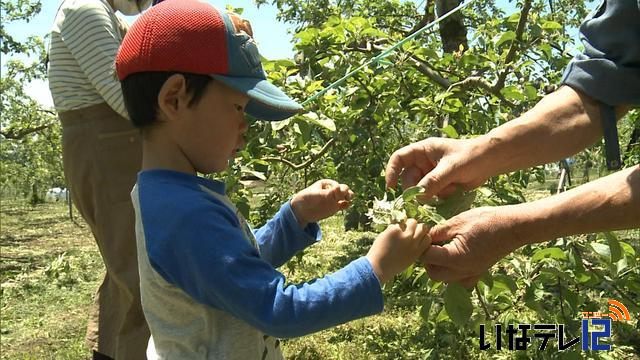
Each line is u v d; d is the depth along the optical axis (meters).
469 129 3.02
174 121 1.17
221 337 1.17
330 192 1.51
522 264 1.91
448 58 3.09
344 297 1.10
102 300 2.29
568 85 1.45
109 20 2.04
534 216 1.24
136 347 2.05
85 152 2.08
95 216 2.12
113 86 1.97
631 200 1.20
